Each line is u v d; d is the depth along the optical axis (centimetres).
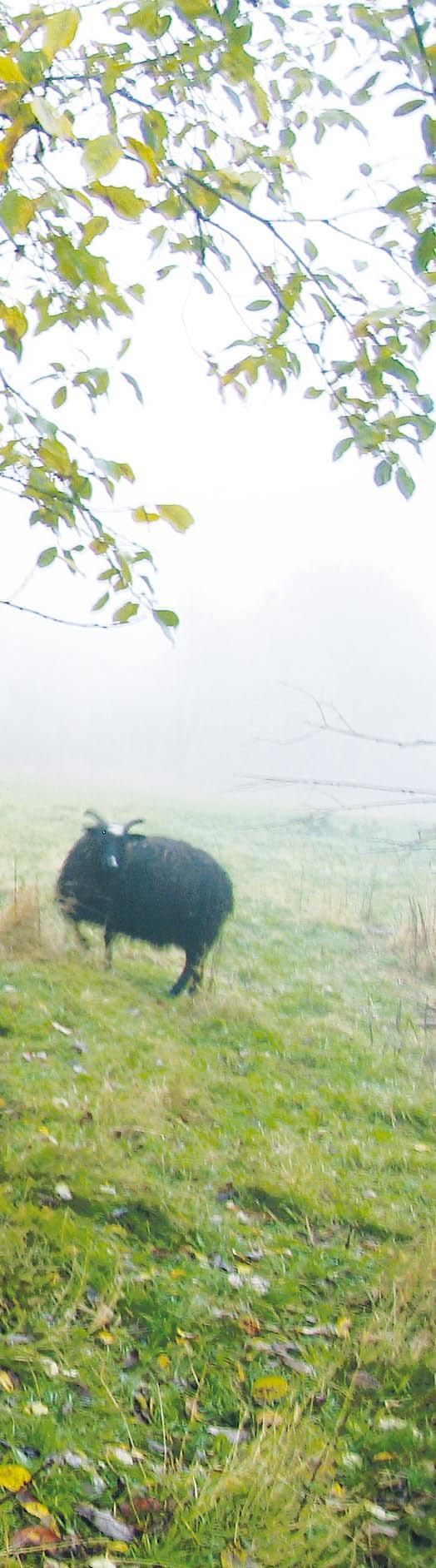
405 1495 272
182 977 686
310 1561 247
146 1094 508
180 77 240
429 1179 466
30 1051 542
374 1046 601
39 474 240
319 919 749
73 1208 393
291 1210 426
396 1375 318
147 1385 307
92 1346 318
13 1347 310
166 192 239
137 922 708
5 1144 427
